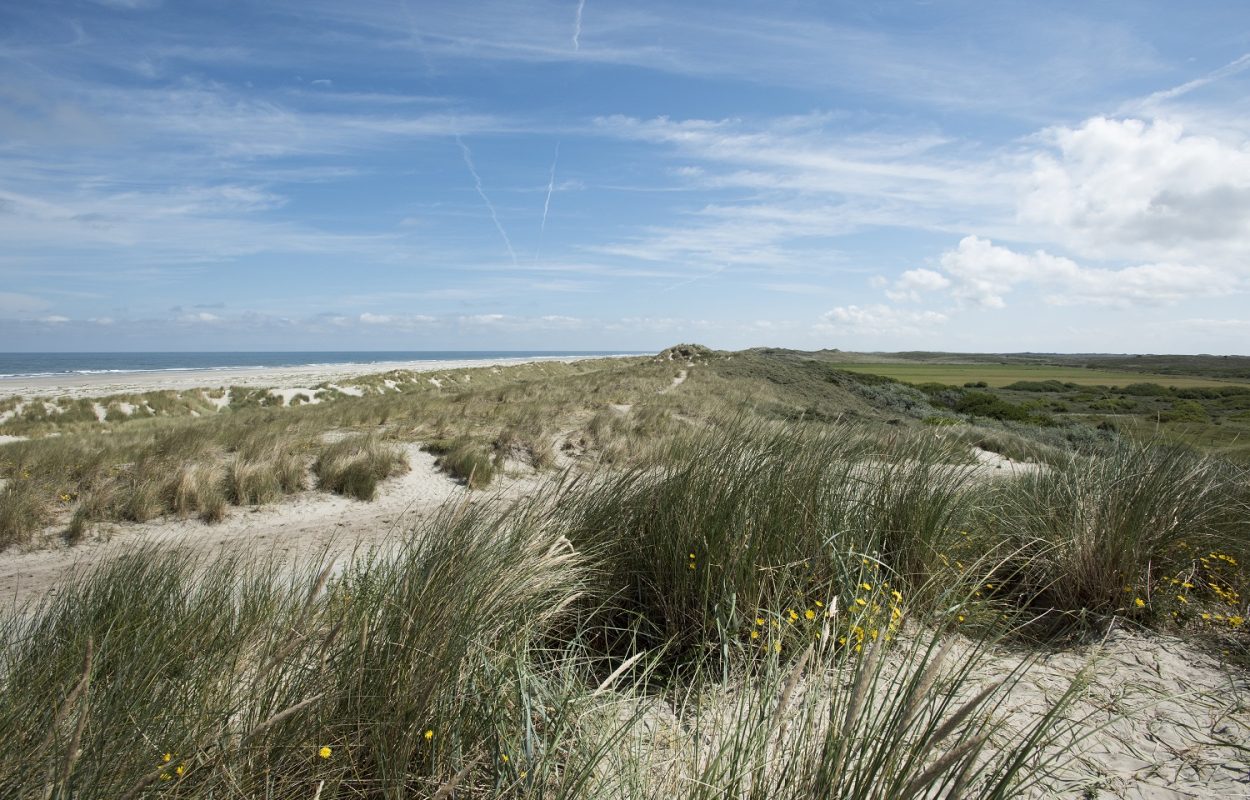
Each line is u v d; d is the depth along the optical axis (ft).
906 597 11.11
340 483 34.01
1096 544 11.98
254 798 5.96
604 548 11.57
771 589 10.61
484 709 7.06
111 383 138.51
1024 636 10.95
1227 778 7.15
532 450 41.60
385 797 5.94
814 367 141.18
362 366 283.59
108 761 5.64
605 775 6.37
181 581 11.75
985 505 14.75
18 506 25.64
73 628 8.84
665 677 9.56
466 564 8.75
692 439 14.47
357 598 8.49
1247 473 13.92
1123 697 8.88
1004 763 5.84
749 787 6.08
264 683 7.22
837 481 13.05
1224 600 12.05
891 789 4.89
